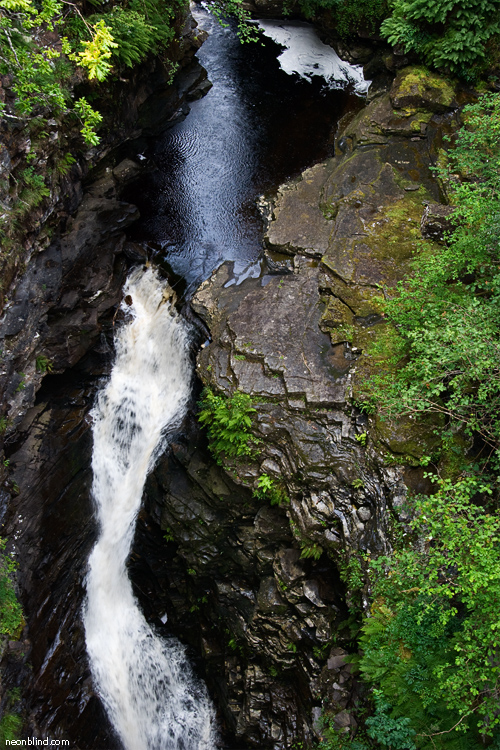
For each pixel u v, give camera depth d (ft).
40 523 38.58
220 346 39.78
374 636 28.50
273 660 39.17
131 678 45.85
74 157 40.68
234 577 41.55
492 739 23.90
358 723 30.78
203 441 41.16
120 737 44.80
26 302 34.37
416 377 32.86
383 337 36.81
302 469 34.78
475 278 35.09
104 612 45.83
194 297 43.60
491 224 30.83
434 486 31.50
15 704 34.47
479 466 30.94
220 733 44.52
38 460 38.27
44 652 38.37
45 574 39.17
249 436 36.65
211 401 37.93
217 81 60.39
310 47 64.03
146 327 45.62
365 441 34.17
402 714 25.91
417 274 34.91
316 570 36.52
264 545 38.86
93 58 22.36
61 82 36.40
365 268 40.52
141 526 44.29
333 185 46.65
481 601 23.49
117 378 45.21
